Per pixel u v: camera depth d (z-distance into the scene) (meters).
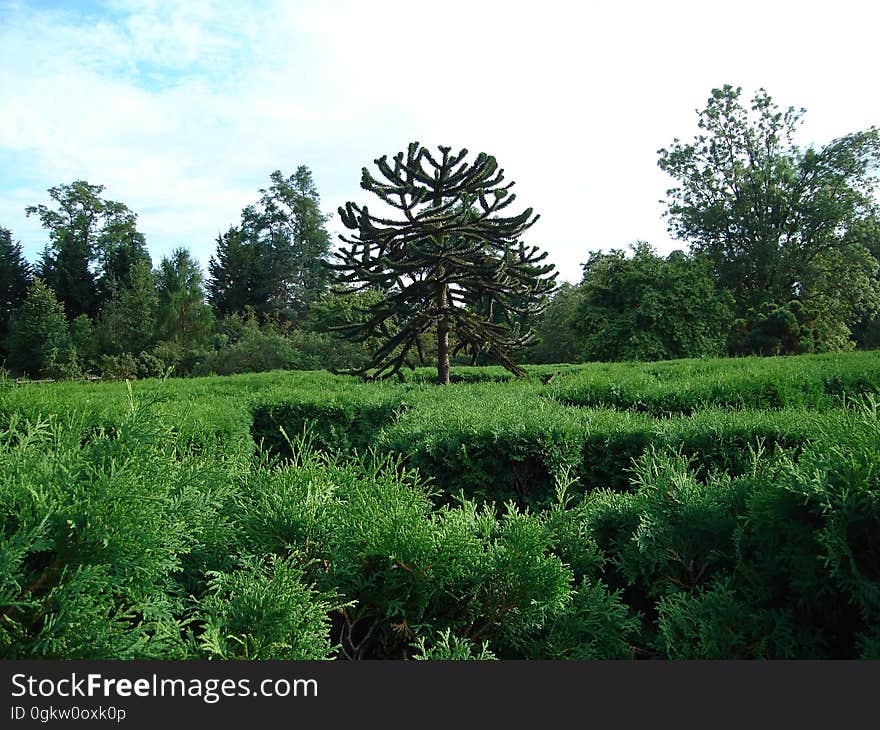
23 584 1.72
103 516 1.83
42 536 1.73
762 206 37.72
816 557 2.22
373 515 2.35
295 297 54.84
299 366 30.45
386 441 5.90
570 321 32.81
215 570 2.30
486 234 12.46
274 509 2.43
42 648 1.62
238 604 1.92
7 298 45.72
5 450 2.12
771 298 36.09
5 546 1.62
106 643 1.67
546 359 39.72
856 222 36.22
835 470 2.29
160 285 39.81
